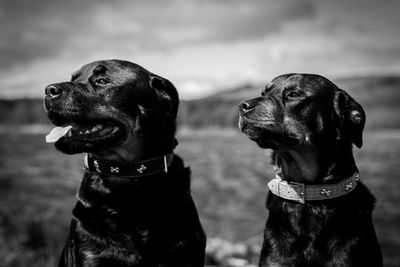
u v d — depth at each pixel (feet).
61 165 23.31
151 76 3.73
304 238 3.39
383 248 8.30
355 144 3.67
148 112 3.59
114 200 3.37
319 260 3.36
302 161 3.55
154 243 3.34
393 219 10.37
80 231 3.34
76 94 3.43
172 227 3.39
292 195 3.48
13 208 9.12
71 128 3.43
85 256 3.28
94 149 3.40
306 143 3.55
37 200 12.91
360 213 3.44
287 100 3.65
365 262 3.34
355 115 3.63
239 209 13.01
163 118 3.67
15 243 6.96
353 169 3.59
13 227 7.52
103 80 3.54
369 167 18.52
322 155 3.53
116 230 3.31
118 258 3.29
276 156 3.77
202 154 26.86
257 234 10.02
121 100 3.51
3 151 32.09
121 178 3.42
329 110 3.66
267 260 3.46
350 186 3.47
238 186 16.87
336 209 3.41
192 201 3.66
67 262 3.47
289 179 3.63
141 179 3.44
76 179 17.93
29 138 44.75
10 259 6.45
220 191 16.01
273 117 3.59
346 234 3.36
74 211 3.45
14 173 19.45
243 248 7.36
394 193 13.42
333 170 3.52
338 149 3.57
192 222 3.52
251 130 3.62
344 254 3.33
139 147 3.52
